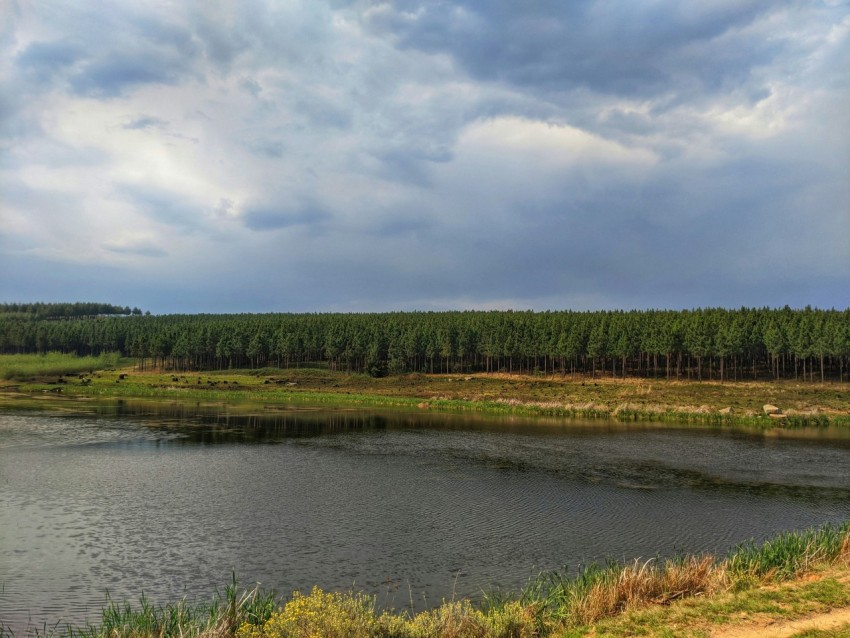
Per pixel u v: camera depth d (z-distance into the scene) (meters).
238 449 52.53
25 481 38.50
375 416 83.00
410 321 188.12
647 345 137.25
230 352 177.12
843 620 14.77
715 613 15.30
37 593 21.03
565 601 17.70
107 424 67.31
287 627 13.05
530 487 39.41
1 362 179.75
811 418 82.31
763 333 137.75
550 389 121.25
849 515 33.34
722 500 36.59
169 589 21.52
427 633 13.79
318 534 28.34
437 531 29.08
